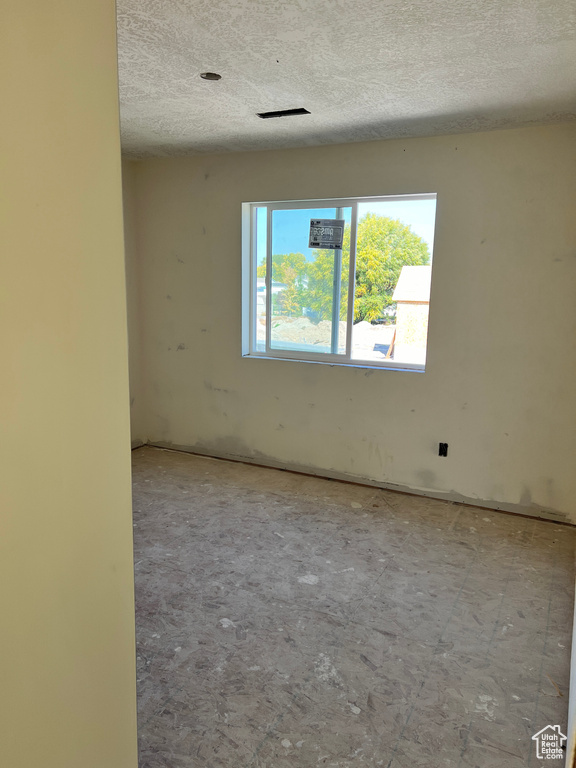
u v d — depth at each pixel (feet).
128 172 14.57
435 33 6.48
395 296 12.60
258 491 12.60
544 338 10.79
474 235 11.07
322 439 13.43
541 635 7.59
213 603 8.22
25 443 3.23
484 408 11.51
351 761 5.56
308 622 7.80
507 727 6.02
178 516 11.21
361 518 11.20
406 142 11.41
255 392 14.14
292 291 13.71
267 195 13.11
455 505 11.93
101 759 4.11
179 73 7.91
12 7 2.91
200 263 14.29
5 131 2.93
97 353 3.70
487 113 9.53
